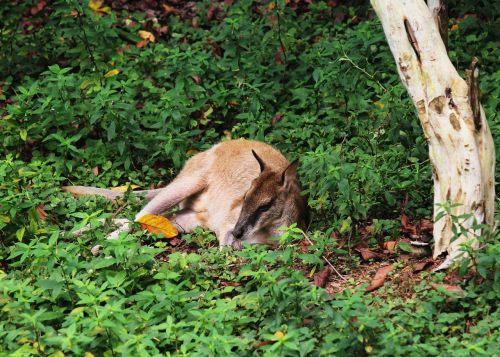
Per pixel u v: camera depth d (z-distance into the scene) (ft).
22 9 52.03
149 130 45.09
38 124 42.57
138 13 56.34
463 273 28.76
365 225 35.91
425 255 32.86
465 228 29.96
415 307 28.60
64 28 49.90
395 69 45.93
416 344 25.68
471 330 26.96
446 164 31.58
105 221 36.45
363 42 45.39
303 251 33.86
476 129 31.22
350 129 41.91
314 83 47.83
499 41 49.60
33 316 26.09
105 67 46.73
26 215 35.27
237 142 40.47
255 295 28.94
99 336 26.09
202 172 39.83
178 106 44.01
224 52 51.78
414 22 31.73
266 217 36.86
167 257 36.06
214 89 47.11
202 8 56.54
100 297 26.81
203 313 27.63
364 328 25.68
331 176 33.76
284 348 24.99
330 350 25.22
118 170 42.32
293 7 55.26
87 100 44.11
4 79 49.75
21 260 29.66
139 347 25.13
